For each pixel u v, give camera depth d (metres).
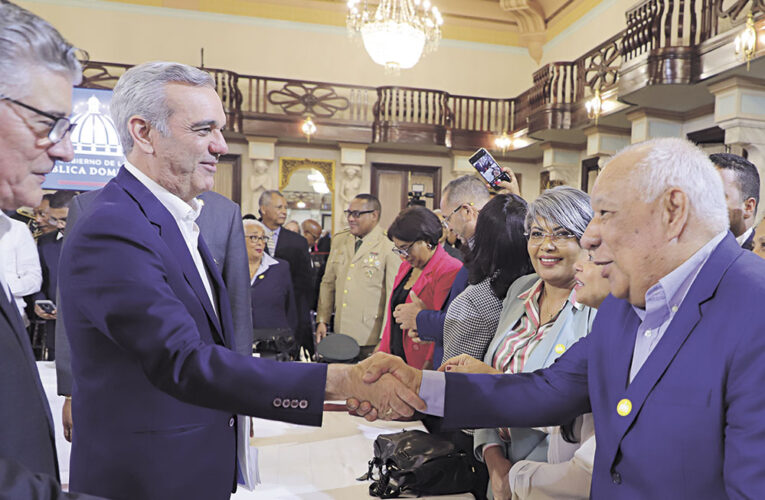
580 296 1.03
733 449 0.66
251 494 1.20
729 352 0.69
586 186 10.86
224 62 11.98
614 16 10.80
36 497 0.52
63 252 0.96
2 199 0.69
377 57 7.13
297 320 3.45
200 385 0.87
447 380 1.00
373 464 1.28
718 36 6.14
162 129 0.98
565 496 1.00
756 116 6.32
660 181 0.74
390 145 12.17
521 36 13.30
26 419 0.67
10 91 0.63
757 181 1.78
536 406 0.99
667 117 8.22
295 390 0.91
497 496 1.17
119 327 0.87
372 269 3.29
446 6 12.84
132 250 0.90
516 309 1.34
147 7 11.59
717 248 0.76
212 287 1.15
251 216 3.72
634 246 0.76
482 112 12.23
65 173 2.19
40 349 3.56
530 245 1.24
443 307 2.01
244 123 11.13
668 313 0.78
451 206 2.12
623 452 0.78
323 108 12.22
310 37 12.37
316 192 14.78
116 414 0.95
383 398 0.97
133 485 0.95
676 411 0.73
